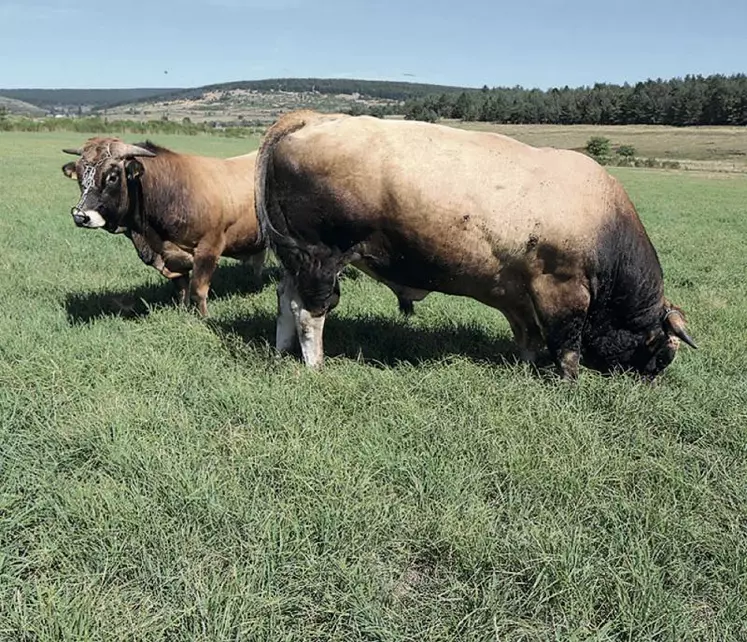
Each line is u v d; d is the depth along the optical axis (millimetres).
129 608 3270
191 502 3926
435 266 5793
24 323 6621
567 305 5914
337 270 5930
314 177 5582
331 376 5680
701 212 22219
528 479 4344
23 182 21641
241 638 3066
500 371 6016
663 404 5371
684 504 4188
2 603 3229
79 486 4023
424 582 3598
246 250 8461
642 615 3287
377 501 4043
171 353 6109
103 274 9172
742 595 3488
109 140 6957
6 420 4695
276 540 3699
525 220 5609
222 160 8234
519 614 3352
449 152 5539
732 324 7906
